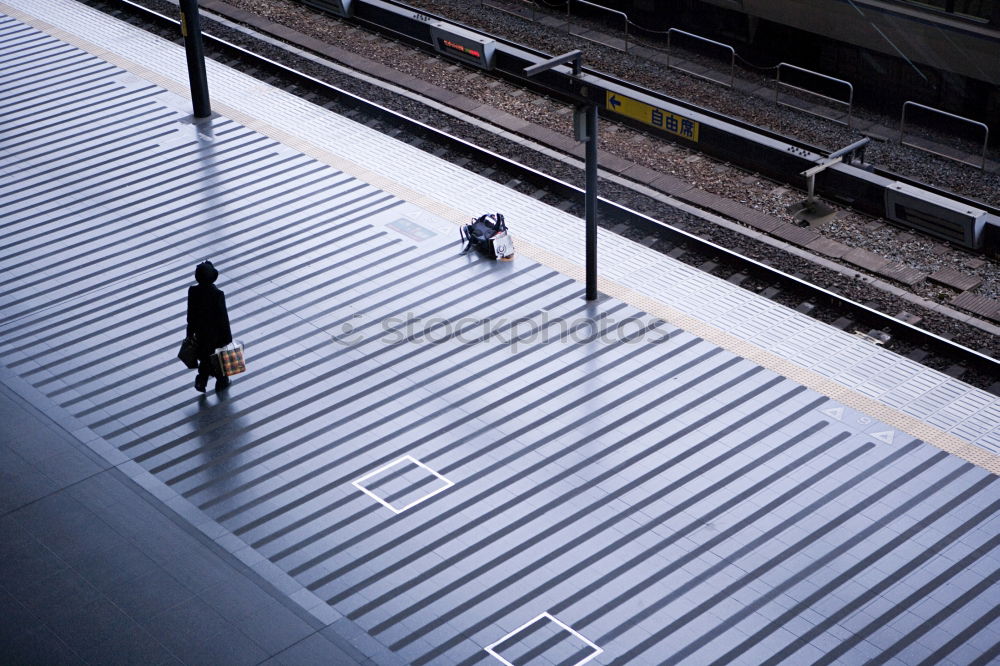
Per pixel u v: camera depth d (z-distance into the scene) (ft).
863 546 37.19
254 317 49.80
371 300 50.70
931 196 47.83
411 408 44.11
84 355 47.70
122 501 39.73
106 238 55.83
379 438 42.63
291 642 33.96
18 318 50.14
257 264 53.52
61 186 60.23
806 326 48.39
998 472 40.09
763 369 45.68
